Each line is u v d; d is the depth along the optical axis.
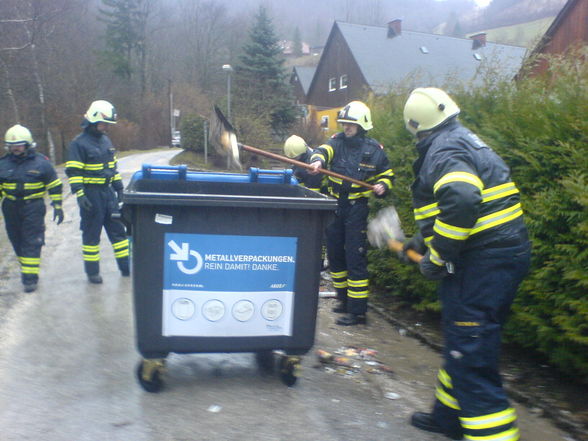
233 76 39.53
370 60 34.91
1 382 4.05
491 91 5.14
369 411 3.80
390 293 6.48
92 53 41.78
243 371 4.34
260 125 32.97
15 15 24.44
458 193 3.00
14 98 28.75
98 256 6.56
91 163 6.33
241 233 3.71
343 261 5.79
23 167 6.11
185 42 60.53
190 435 3.42
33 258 6.18
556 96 4.34
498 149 4.50
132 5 56.56
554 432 3.58
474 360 3.16
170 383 4.09
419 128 3.46
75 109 35.44
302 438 3.43
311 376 4.31
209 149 35.84
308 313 3.88
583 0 16.16
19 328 5.12
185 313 3.74
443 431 3.53
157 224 3.62
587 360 3.85
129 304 5.84
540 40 5.52
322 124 33.88
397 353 4.89
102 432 3.42
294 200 3.69
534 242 4.05
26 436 3.36
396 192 5.82
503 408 3.16
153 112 56.19
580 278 3.63
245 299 3.79
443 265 3.20
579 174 3.79
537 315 4.10
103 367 4.34
